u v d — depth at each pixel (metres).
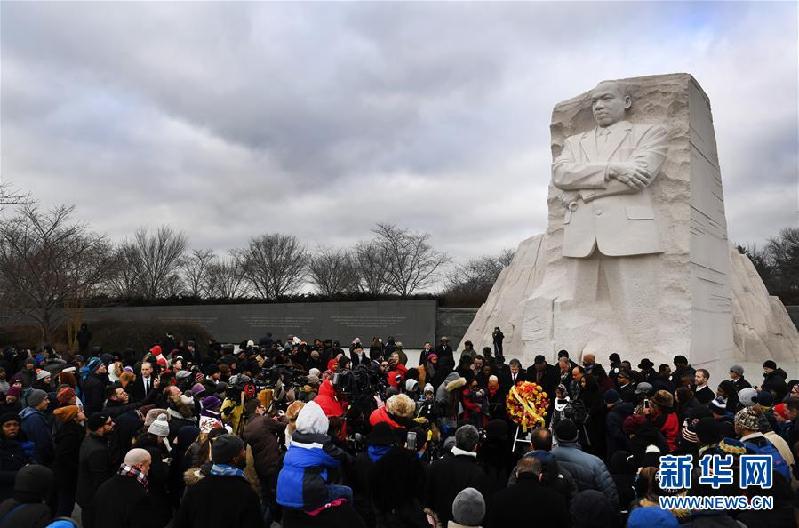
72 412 6.67
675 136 15.20
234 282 67.50
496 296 27.05
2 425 6.50
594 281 15.83
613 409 7.24
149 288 60.88
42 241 27.75
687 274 14.62
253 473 6.13
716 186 17.47
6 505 4.07
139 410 7.25
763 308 23.19
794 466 5.69
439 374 12.63
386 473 4.69
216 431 5.73
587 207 15.58
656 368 14.31
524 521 4.09
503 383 10.30
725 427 5.27
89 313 39.12
